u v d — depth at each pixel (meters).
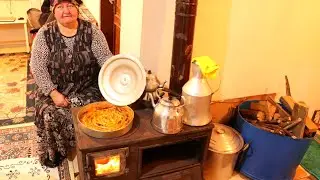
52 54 1.90
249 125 1.88
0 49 4.19
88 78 2.07
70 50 1.92
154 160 1.73
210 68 1.57
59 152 1.96
